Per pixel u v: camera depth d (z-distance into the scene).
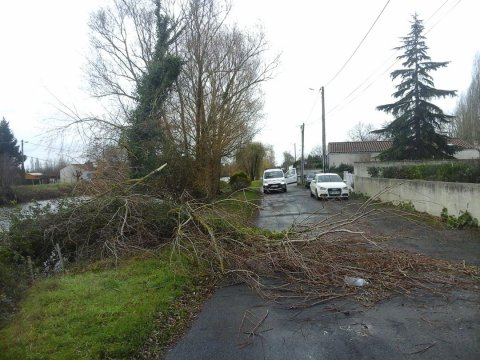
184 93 20.16
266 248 7.86
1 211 9.99
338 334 4.64
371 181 21.03
